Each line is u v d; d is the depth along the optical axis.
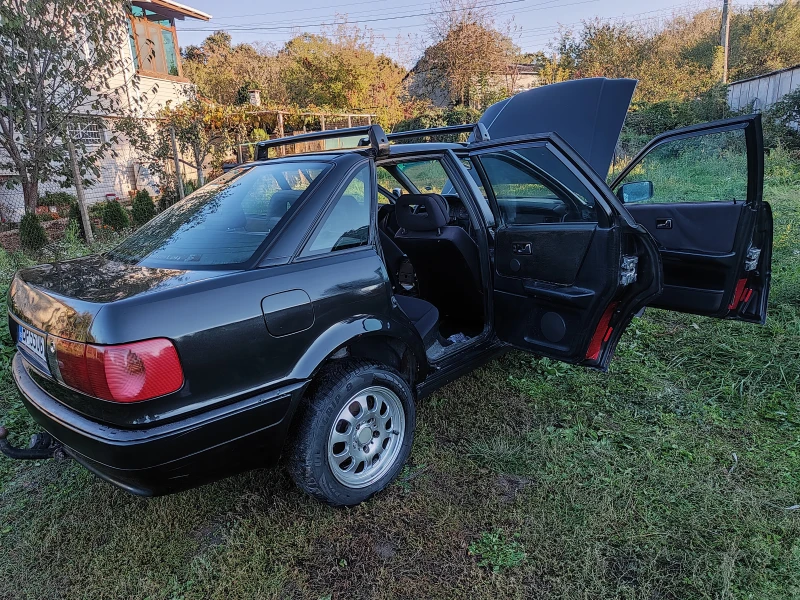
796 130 13.59
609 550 2.09
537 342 2.98
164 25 15.52
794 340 3.79
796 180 10.05
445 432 2.99
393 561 2.11
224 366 1.94
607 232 2.55
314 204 2.33
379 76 26.89
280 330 2.08
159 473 1.85
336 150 2.79
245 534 2.27
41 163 8.77
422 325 2.96
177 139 11.70
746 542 2.10
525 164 2.79
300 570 2.08
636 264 2.60
